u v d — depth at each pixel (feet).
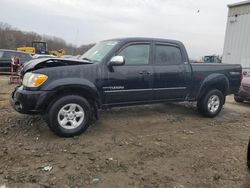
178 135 19.44
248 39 57.11
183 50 22.72
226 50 62.03
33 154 15.15
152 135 19.15
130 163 14.69
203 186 12.85
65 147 16.22
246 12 57.52
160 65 21.36
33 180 12.60
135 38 20.44
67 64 18.24
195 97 23.49
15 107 17.62
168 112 25.36
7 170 13.35
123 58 18.79
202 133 20.20
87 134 18.51
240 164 15.15
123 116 23.16
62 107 17.31
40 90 16.85
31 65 17.85
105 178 13.09
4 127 18.93
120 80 19.39
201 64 23.67
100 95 18.85
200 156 15.97
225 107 30.68
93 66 18.51
